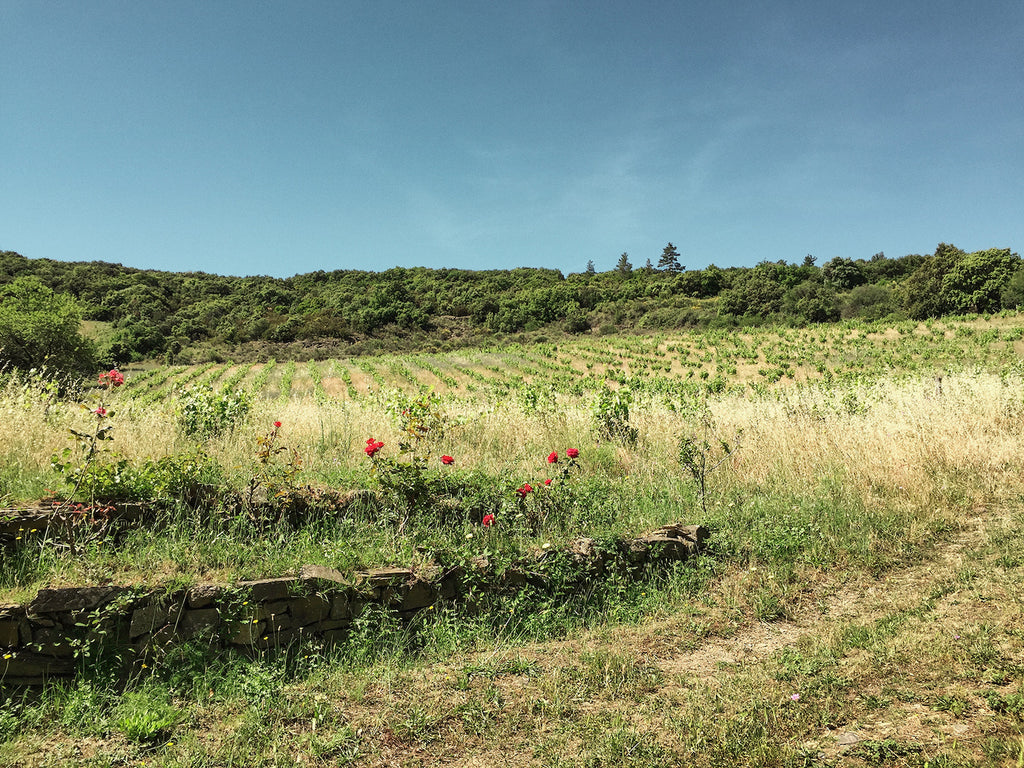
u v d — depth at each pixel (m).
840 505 6.32
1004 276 62.88
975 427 8.45
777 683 3.39
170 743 2.83
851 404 11.23
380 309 97.12
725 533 5.71
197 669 3.41
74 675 3.25
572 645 4.12
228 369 52.69
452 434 8.79
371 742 2.95
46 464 5.35
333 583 3.89
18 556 3.78
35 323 32.62
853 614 4.32
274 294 110.88
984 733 2.72
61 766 2.65
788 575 5.02
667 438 9.14
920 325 54.56
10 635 3.16
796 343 53.69
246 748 2.84
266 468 5.44
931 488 6.50
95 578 3.57
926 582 4.64
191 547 4.15
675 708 3.24
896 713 2.97
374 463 5.29
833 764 2.64
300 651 3.68
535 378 47.19
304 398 11.72
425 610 4.20
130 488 4.51
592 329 97.19
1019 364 18.77
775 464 7.70
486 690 3.43
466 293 121.81
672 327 88.94
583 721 3.12
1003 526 5.51
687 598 4.77
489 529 5.11
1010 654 3.34
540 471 7.31
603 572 4.93
